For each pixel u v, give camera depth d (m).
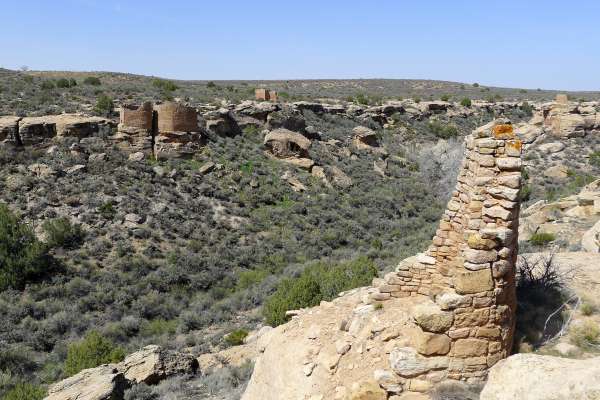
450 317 8.28
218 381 15.87
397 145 66.00
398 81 148.00
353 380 8.75
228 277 29.94
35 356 20.88
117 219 32.50
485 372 8.35
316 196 43.94
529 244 21.00
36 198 32.34
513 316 8.95
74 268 27.75
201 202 37.88
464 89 135.25
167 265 29.80
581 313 10.56
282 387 9.45
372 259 31.77
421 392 8.29
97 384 14.58
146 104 40.88
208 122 48.59
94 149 38.38
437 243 9.52
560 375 5.64
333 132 60.75
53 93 51.16
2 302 24.03
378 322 9.34
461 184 9.28
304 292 20.08
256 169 45.12
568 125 62.81
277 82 137.88
